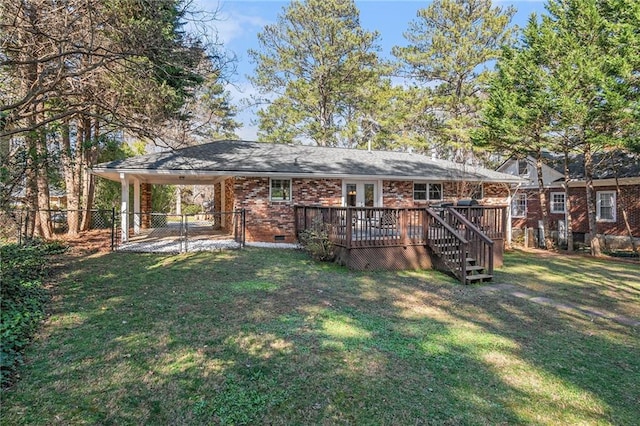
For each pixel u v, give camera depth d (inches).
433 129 1037.8
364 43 1069.8
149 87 375.9
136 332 203.6
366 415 133.5
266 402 139.8
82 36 305.1
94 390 145.3
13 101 335.9
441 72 1007.0
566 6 558.3
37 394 140.9
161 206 926.4
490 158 1099.9
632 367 178.2
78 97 384.5
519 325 236.2
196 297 272.1
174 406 136.0
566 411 140.0
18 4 270.1
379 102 1097.4
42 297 255.6
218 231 738.8
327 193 614.5
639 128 472.7
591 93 513.3
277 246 538.0
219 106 904.9
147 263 395.5
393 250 399.2
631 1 475.5
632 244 600.1
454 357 184.7
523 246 704.4
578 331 227.0
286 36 1072.8
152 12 323.3
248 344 191.5
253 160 604.7
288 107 1119.6
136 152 875.4
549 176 813.9
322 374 162.2
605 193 719.1
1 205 268.5
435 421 131.1
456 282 353.4
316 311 248.7
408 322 235.3
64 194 772.0
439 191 693.9
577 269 445.4
